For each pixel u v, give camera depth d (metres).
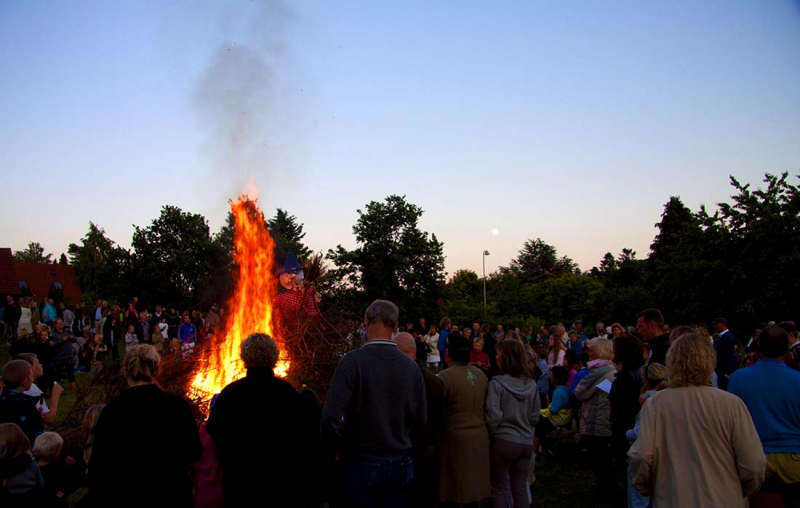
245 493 3.46
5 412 5.30
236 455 3.50
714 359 3.23
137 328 15.32
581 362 8.87
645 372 4.91
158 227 33.19
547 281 46.09
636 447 3.21
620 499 6.19
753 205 21.28
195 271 32.94
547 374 9.77
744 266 21.16
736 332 20.91
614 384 5.60
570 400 7.75
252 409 3.53
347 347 7.14
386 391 3.81
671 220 43.22
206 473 4.19
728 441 3.06
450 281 55.88
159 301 32.28
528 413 4.85
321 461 4.10
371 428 3.77
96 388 6.88
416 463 4.49
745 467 3.00
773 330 4.05
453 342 4.87
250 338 3.75
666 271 23.48
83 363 14.80
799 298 19.95
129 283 32.47
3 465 3.95
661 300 26.38
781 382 3.91
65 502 4.61
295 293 7.84
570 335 12.87
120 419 3.33
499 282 57.22
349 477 3.79
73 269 46.81
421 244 30.84
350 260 30.31
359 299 30.27
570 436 9.12
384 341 3.95
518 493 4.89
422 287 31.56
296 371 6.59
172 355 6.87
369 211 31.20
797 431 3.85
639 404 5.43
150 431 3.33
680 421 3.13
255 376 3.63
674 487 3.08
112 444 3.29
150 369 3.54
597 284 44.62
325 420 3.68
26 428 5.39
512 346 4.90
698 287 22.06
